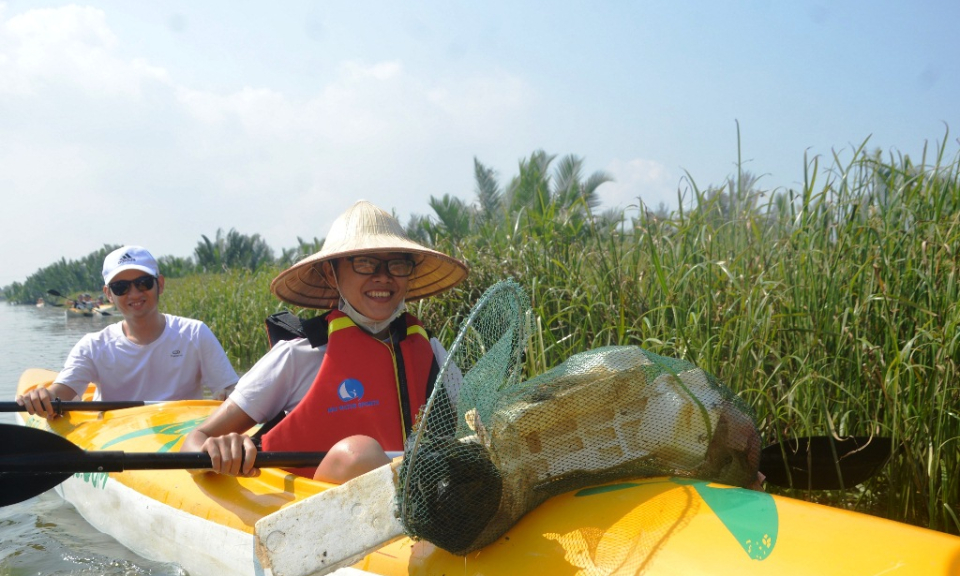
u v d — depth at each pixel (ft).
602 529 6.31
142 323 14.51
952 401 10.19
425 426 6.61
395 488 6.92
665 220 14.28
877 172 12.46
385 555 7.38
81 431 13.34
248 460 8.59
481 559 6.70
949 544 5.41
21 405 13.57
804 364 10.89
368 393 9.61
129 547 11.20
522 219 19.17
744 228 13.97
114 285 14.15
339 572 7.59
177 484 10.36
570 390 6.91
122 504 11.30
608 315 14.01
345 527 6.81
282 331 10.37
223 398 14.99
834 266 11.64
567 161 40.60
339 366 9.57
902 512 10.48
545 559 6.32
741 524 5.91
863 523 5.72
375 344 9.80
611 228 15.01
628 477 7.00
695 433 7.15
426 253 9.96
